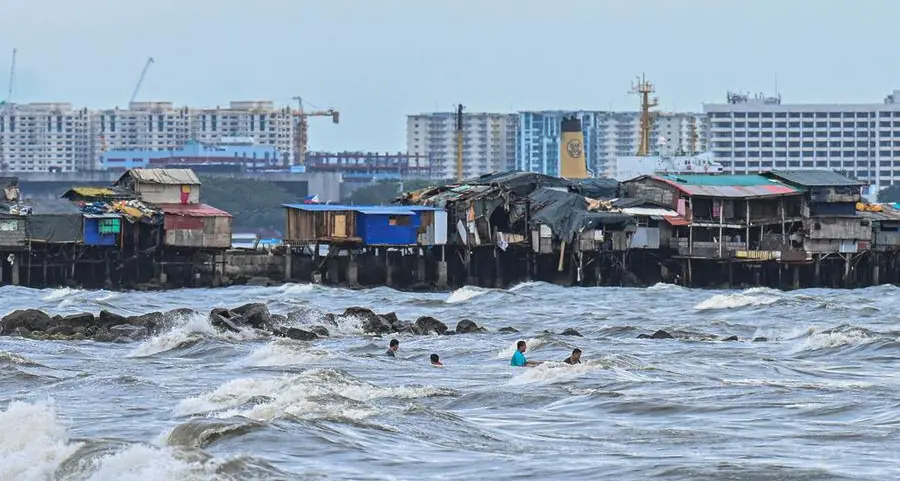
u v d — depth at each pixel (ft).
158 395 535.19
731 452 409.69
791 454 406.00
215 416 444.96
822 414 491.31
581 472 372.58
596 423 471.21
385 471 369.91
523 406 508.53
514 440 429.79
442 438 423.23
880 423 469.16
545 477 367.25
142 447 346.95
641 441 431.43
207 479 327.88
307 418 433.89
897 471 373.20
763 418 483.10
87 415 476.54
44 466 341.21
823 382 593.01
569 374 596.29
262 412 449.48
